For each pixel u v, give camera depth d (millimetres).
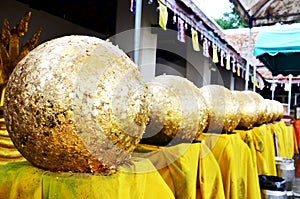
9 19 2947
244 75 5859
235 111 1479
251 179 1583
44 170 667
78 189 622
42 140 591
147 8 2783
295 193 2406
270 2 3391
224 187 1365
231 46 4547
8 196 687
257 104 1912
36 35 1338
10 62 1198
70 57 602
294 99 8062
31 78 592
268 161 2176
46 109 571
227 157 1358
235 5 3387
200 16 3055
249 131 1810
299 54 4848
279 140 2977
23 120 592
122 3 2895
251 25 3797
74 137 580
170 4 2283
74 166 627
